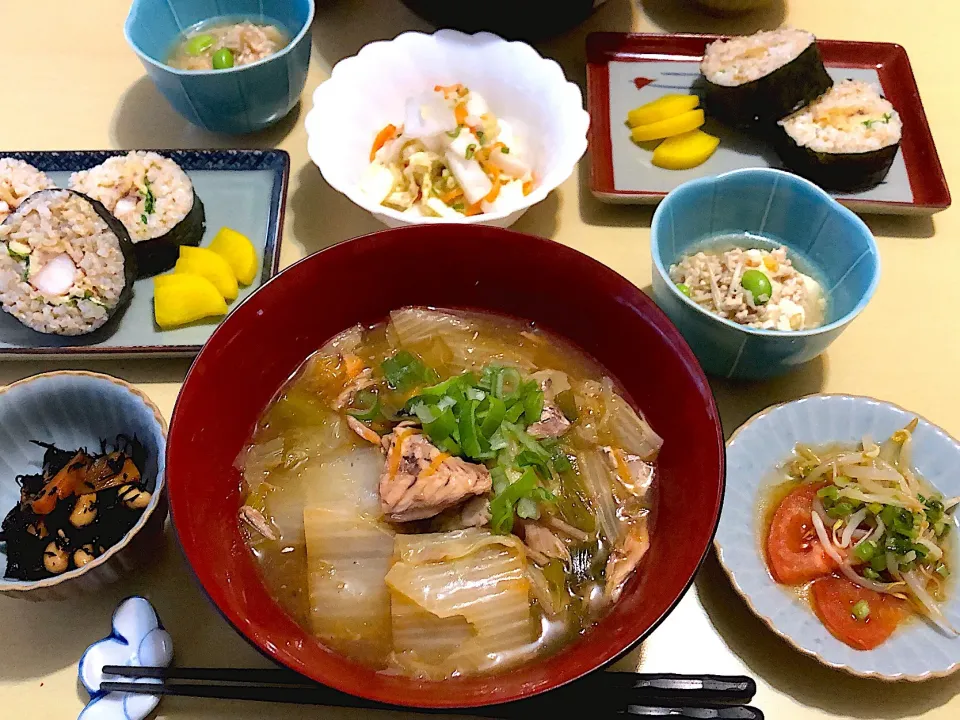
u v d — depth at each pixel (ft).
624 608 0.78
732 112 1.33
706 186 1.10
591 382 0.97
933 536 0.93
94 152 1.26
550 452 0.89
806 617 0.87
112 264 1.08
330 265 0.91
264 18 1.42
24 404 0.92
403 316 1.00
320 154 1.13
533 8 1.31
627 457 0.90
